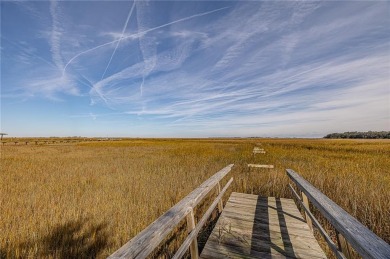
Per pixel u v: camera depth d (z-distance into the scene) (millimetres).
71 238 3414
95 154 19203
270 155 16531
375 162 12164
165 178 7992
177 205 2180
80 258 3006
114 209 4664
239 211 4309
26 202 5152
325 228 4121
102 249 3209
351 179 6891
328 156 15984
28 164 12016
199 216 4570
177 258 1753
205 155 16672
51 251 3037
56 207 4609
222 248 2922
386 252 1176
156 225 1623
